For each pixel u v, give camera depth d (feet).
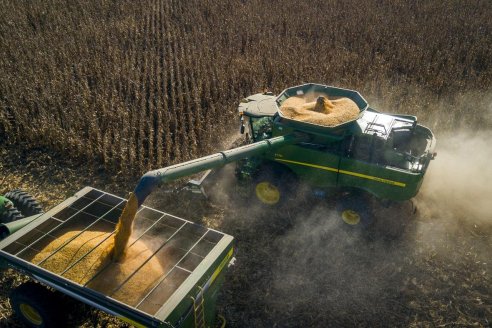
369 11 78.43
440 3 83.25
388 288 28.63
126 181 38.29
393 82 56.59
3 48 61.62
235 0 83.51
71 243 23.99
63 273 22.08
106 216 26.35
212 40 66.64
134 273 22.50
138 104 50.16
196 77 56.08
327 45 64.54
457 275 29.81
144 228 25.76
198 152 42.06
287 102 34.40
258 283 28.86
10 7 75.41
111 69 57.26
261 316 26.73
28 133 43.11
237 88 53.83
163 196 36.37
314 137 31.07
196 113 47.09
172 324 19.48
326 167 31.48
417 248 31.78
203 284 21.62
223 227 33.30
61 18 72.90
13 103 47.09
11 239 23.13
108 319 26.32
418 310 27.30
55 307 23.61
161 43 66.44
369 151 30.12
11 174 39.04
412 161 29.84
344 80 53.62
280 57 60.13
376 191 30.55
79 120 45.75
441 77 56.39
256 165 33.88
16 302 24.56
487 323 26.61
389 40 66.85
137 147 42.86
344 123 29.73
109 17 75.97
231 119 46.75
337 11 78.02
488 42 67.10
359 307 27.32
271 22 73.31
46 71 56.54
